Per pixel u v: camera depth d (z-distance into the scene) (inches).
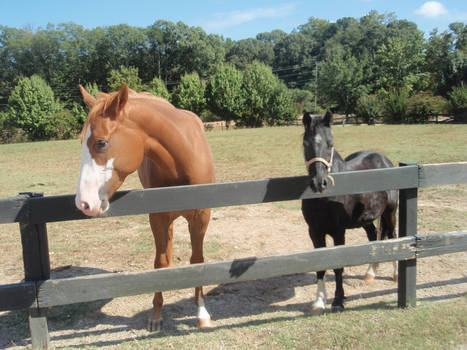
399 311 106.0
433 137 617.9
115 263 170.1
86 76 2571.4
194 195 91.5
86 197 79.2
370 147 530.0
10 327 115.2
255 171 397.4
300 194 98.0
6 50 2444.6
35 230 87.5
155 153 96.2
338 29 3919.8
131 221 241.1
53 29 2541.8
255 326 103.0
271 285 144.1
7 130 1556.3
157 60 2674.7
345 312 107.3
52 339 107.3
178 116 103.7
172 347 93.8
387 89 1868.8
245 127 1567.4
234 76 1555.1
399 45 1862.7
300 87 3393.2
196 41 2637.8
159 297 114.6
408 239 103.7
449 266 150.4
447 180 105.2
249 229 216.1
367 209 128.5
